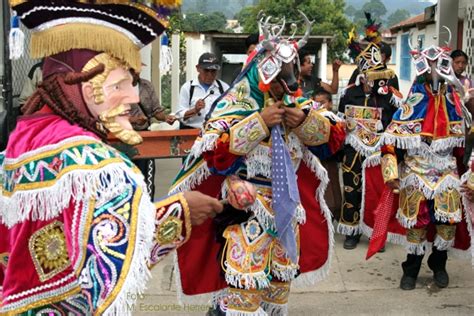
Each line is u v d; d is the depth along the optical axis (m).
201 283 3.56
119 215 1.75
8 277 1.92
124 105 1.94
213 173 3.37
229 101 3.23
